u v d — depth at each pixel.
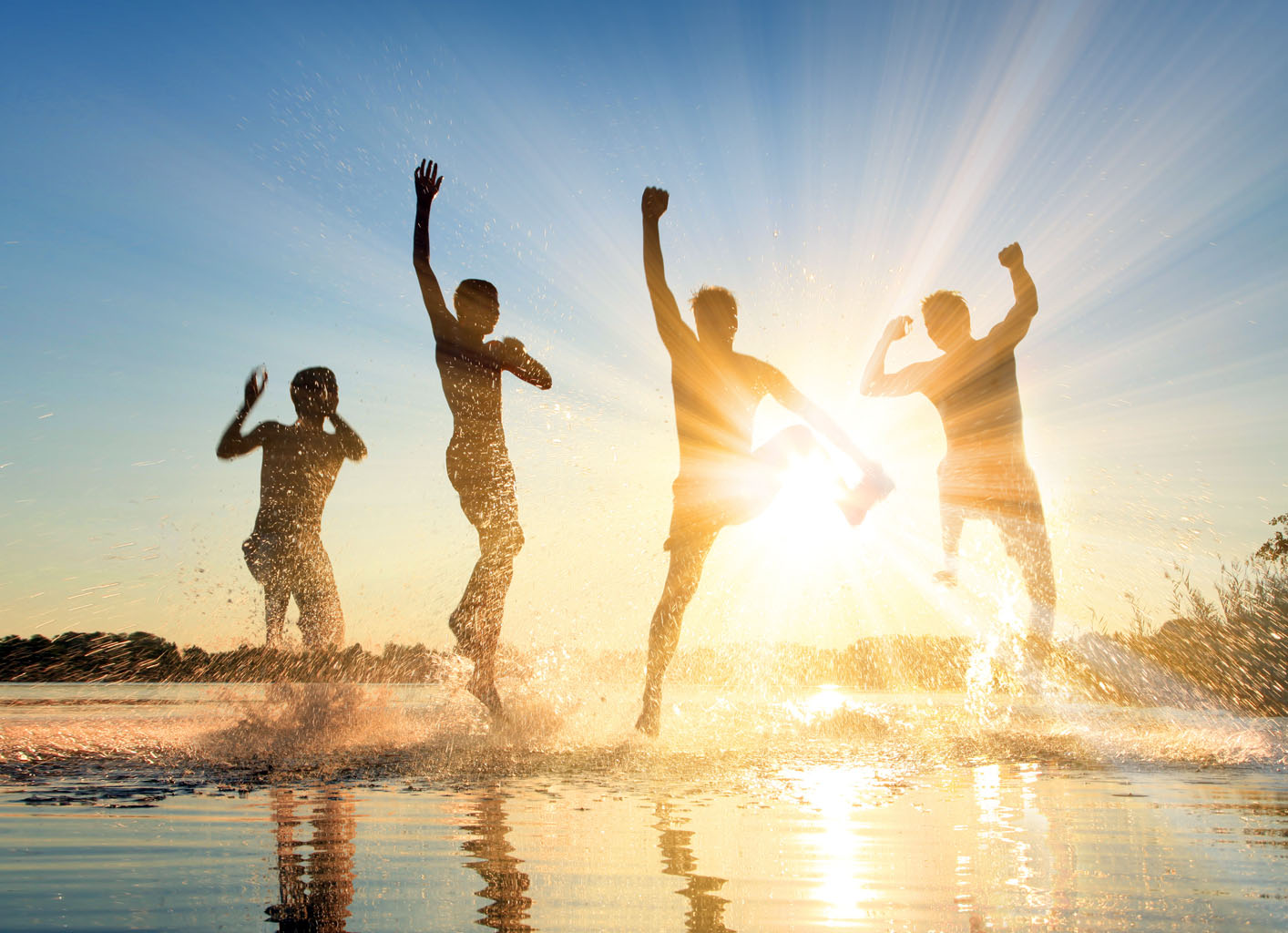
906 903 1.93
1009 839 2.57
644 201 6.05
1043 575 6.66
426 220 6.28
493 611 5.86
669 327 5.96
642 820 2.83
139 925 1.77
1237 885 2.09
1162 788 3.55
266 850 2.41
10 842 2.51
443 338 6.14
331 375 6.52
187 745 4.66
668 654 5.61
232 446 6.27
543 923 1.79
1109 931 1.74
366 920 1.80
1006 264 6.73
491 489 6.04
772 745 5.02
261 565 6.22
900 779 3.78
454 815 2.90
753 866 2.24
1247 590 7.32
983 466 6.65
